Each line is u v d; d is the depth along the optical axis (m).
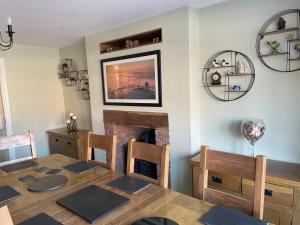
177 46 2.42
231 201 1.23
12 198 1.33
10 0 1.93
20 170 1.80
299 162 2.03
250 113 2.25
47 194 1.38
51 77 4.13
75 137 3.51
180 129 2.52
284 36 2.00
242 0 2.18
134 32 2.75
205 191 1.32
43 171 1.76
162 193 1.34
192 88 2.42
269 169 1.92
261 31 2.10
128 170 1.67
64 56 4.15
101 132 3.40
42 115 4.04
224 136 2.44
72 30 3.00
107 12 2.36
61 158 2.09
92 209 1.17
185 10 2.32
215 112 2.47
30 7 2.11
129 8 2.28
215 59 2.40
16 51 3.67
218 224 1.02
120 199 1.27
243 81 2.26
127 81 2.93
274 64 2.07
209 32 2.40
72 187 1.47
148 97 2.74
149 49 2.66
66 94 4.26
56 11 2.25
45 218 1.11
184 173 2.54
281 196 1.76
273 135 2.14
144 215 1.12
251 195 1.91
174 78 2.49
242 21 2.20
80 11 2.29
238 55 2.26
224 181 2.04
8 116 3.62
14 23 2.57
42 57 3.99
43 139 4.06
